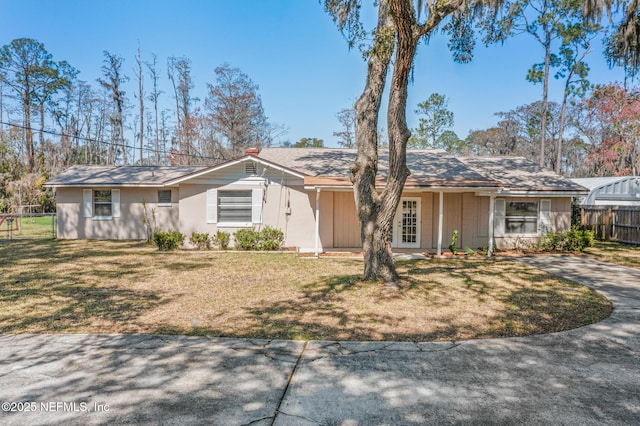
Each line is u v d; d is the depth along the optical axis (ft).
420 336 16.89
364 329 17.76
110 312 20.36
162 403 11.04
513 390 11.93
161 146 126.93
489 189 42.19
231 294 24.47
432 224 48.75
